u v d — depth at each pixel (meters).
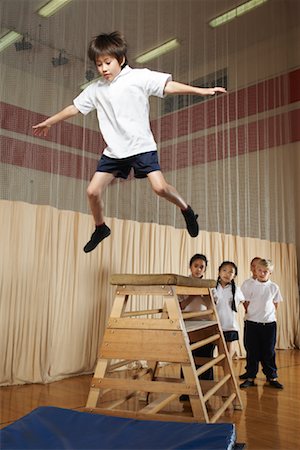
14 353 3.46
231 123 5.82
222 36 5.80
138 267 4.39
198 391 2.25
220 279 3.80
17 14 3.88
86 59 4.20
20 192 3.66
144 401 3.08
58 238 3.83
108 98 2.08
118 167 2.10
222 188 5.48
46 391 3.25
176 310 2.38
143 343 2.39
